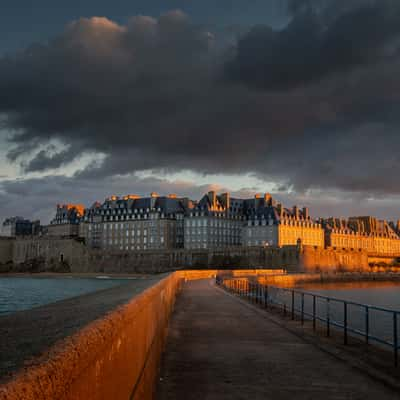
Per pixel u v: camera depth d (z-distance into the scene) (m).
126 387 4.99
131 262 159.88
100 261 166.88
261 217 159.12
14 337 3.13
